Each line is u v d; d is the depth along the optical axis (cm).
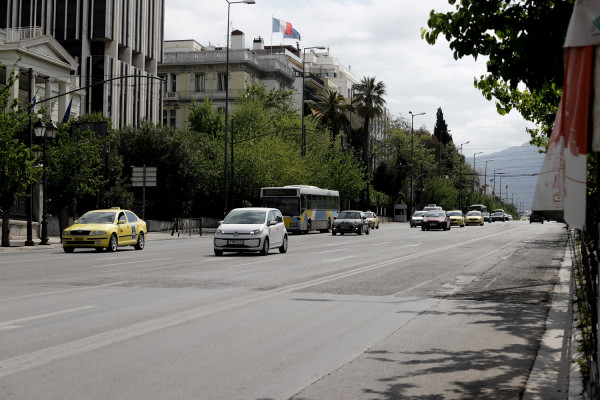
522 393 612
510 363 739
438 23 810
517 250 2944
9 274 1711
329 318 1039
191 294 1311
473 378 668
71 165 3503
